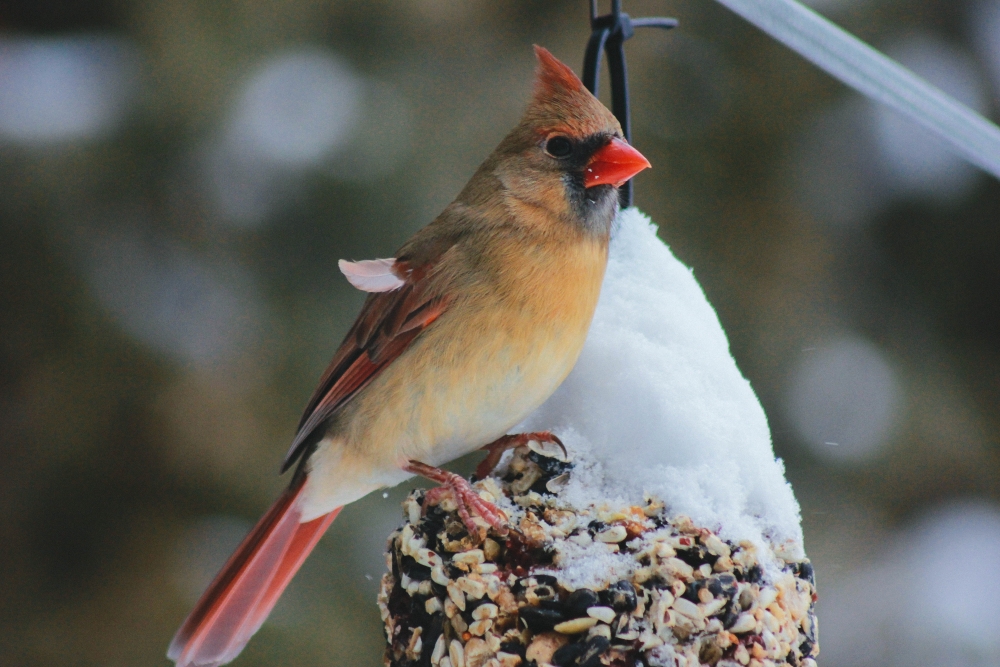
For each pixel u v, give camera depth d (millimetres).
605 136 4770
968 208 9938
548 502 4344
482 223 4844
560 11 9336
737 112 9297
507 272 4703
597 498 4328
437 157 9023
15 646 8688
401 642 4562
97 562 8945
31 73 9195
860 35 9727
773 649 4113
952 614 9039
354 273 4879
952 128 4863
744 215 9359
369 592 8656
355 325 5152
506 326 4691
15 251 8883
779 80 9320
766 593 4160
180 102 8938
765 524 4348
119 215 9031
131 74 9078
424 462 4945
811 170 9484
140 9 9164
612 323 4695
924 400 9648
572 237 4703
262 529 5301
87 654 8695
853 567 9328
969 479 9555
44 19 9711
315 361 8945
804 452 9422
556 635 4055
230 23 9078
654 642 4023
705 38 9312
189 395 8898
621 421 4461
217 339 8984
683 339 4613
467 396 4758
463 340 4738
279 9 9156
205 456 8883
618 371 4543
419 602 4434
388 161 8992
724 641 4043
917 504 9547
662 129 9234
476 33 9320
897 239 10000
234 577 5289
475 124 9086
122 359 8906
